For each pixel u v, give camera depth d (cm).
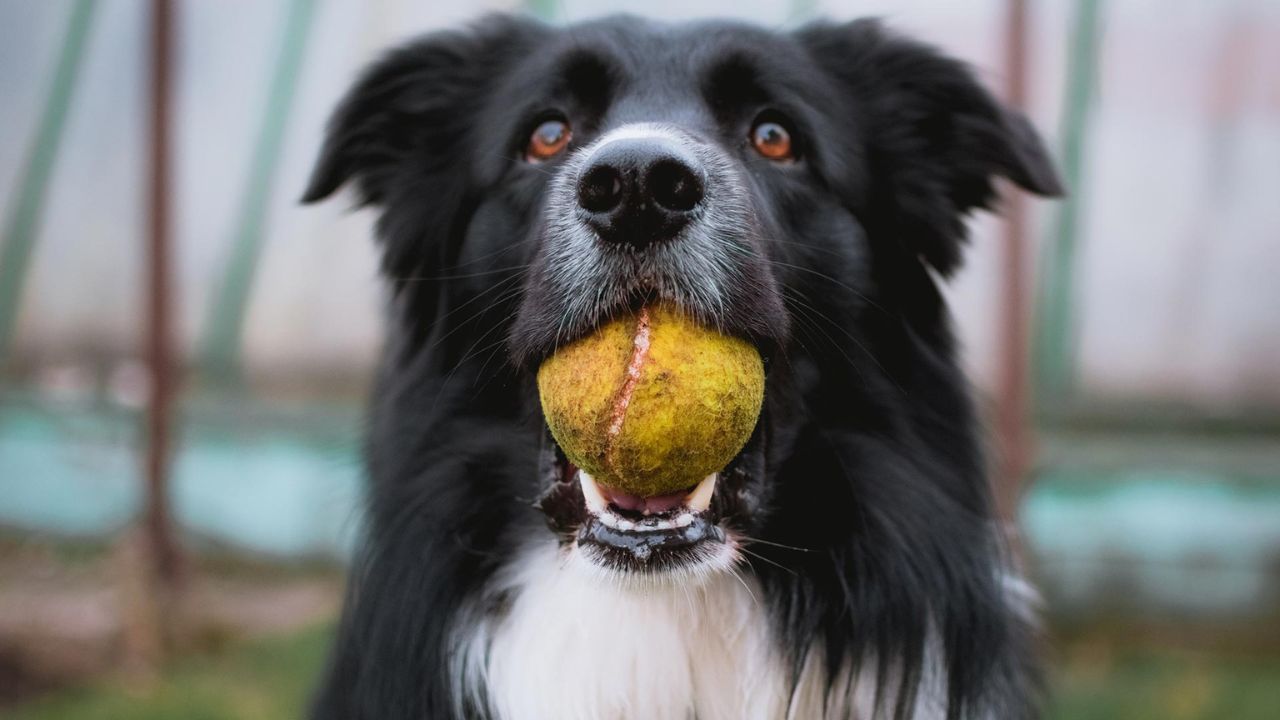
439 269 84
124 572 141
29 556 184
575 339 74
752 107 81
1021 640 83
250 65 196
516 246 81
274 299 200
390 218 86
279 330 201
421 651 79
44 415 200
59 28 203
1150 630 156
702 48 81
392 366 84
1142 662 147
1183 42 171
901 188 84
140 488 150
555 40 83
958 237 86
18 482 199
